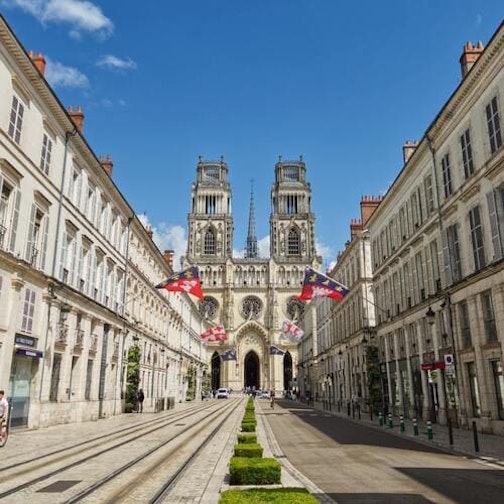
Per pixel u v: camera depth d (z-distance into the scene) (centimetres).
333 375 6906
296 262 12338
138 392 4700
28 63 2522
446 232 3061
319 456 1820
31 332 2669
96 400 3647
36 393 2719
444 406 3123
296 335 6862
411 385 3747
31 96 2664
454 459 1719
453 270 2961
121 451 1883
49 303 2862
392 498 1095
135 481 1288
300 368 10662
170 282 3903
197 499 1071
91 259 3622
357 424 3419
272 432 2808
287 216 12900
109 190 4047
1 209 2417
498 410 2478
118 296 4362
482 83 2578
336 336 6700
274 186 13538
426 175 3425
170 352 6875
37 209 2769
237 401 8650
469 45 2953
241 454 1420
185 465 1563
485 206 2572
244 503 739
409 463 1625
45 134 2880
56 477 1332
